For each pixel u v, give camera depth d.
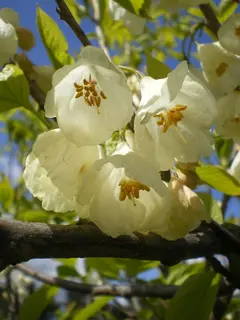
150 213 0.20
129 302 0.45
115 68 0.19
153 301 0.35
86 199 0.19
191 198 0.21
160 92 0.20
